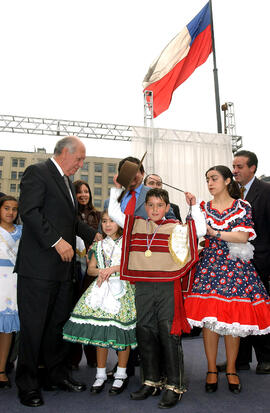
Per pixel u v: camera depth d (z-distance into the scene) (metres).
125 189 2.40
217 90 9.05
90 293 2.38
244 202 2.49
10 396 2.22
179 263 2.19
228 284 2.26
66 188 2.39
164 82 8.59
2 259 2.54
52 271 2.23
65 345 2.39
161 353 2.34
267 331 2.25
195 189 8.45
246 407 2.03
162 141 8.44
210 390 2.28
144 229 2.33
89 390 2.32
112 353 3.33
